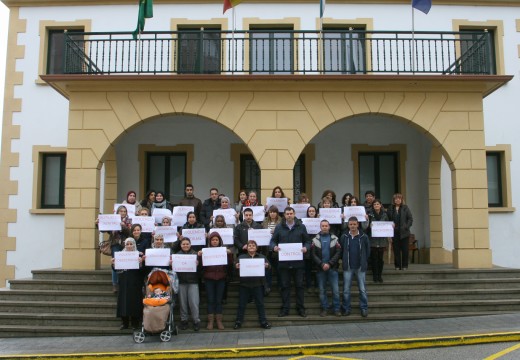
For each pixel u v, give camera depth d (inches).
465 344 293.0
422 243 531.5
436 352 277.0
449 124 431.2
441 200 521.3
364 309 360.5
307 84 427.2
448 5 550.6
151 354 285.3
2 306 371.2
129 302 336.8
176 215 389.1
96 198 422.0
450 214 523.5
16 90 544.4
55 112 541.0
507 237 530.0
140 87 428.8
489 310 371.9
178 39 430.3
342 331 330.0
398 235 408.5
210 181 537.6
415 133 545.3
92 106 429.4
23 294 381.1
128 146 541.0
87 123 428.1
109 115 428.8
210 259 340.2
